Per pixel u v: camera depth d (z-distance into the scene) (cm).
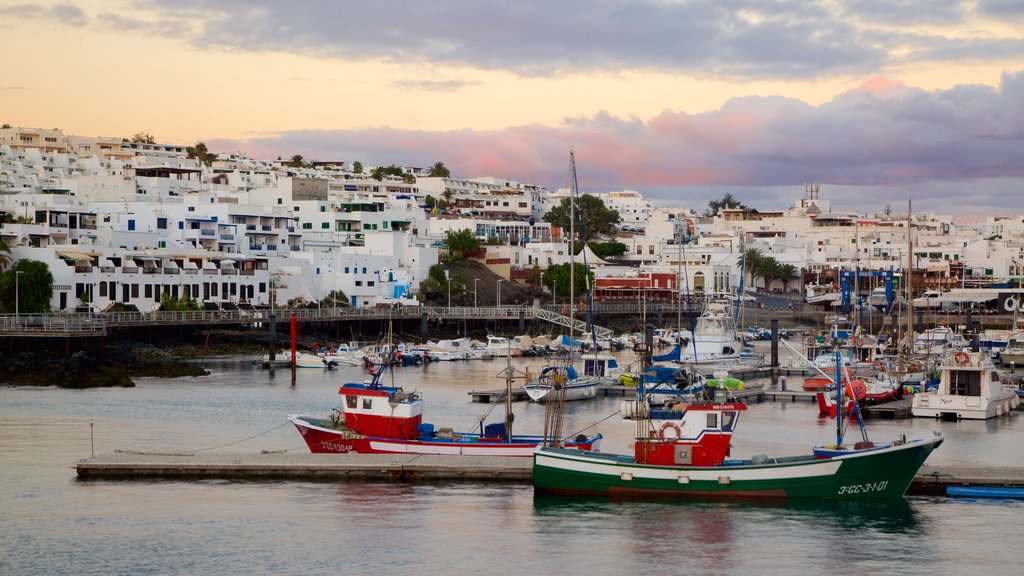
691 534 5312
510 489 6112
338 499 5909
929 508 5791
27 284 14888
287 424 8681
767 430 8569
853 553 5062
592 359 11950
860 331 15675
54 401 9975
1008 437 8269
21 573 4778
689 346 14488
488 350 16638
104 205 19112
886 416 9481
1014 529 5422
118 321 13938
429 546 5141
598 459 5878
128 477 6388
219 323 15288
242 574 4778
